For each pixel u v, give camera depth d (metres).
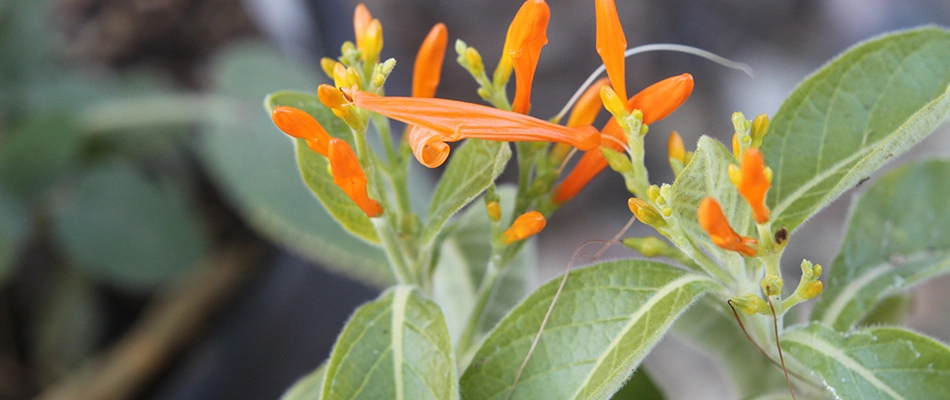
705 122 0.61
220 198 0.53
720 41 0.64
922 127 0.25
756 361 0.32
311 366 0.43
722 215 0.24
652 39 0.64
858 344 0.27
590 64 0.61
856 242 0.30
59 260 0.49
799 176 0.28
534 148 0.27
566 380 0.26
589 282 0.27
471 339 0.29
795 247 0.55
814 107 0.28
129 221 0.47
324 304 0.46
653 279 0.27
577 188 0.28
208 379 0.44
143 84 0.53
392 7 0.64
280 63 0.50
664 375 0.53
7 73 0.50
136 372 0.45
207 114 0.47
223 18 0.58
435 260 0.29
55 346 0.46
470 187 0.27
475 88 0.61
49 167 0.45
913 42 0.28
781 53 0.64
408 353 0.27
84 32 0.57
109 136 0.50
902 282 0.29
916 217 0.30
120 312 0.49
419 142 0.25
